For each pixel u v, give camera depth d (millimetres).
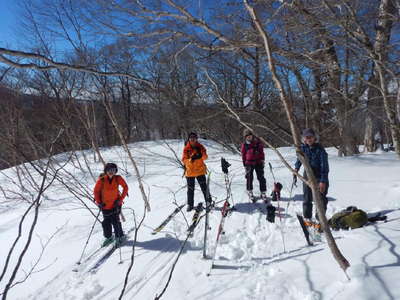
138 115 25641
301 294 2807
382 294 2451
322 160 4594
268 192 6996
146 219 6215
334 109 9984
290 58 4832
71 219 6984
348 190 6332
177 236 5129
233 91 13945
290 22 4527
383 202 5398
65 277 4355
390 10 5336
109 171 4957
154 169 11719
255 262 3795
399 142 6551
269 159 10633
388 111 5840
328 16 4656
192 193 6352
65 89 11352
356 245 3479
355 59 5641
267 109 13391
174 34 3588
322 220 2666
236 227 5223
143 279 3908
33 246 5820
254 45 3703
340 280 2818
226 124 15047
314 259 3412
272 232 4785
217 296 3143
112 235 5246
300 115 10609
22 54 1742
